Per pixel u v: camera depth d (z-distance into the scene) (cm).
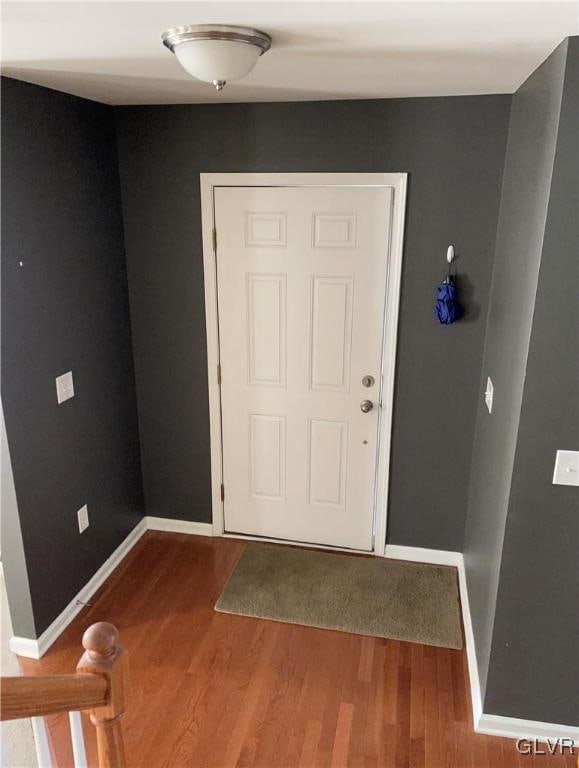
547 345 185
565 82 164
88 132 275
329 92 251
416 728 230
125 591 307
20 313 238
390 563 328
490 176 268
